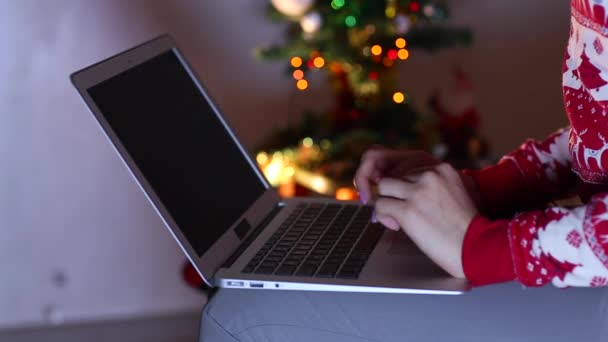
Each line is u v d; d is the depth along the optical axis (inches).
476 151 83.0
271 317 40.3
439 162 45.0
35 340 87.7
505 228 35.4
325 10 77.8
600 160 38.9
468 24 94.0
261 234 45.6
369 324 39.8
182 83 48.0
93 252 88.6
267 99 90.9
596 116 38.6
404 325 39.6
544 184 45.9
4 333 87.8
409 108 83.7
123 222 88.4
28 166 85.2
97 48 84.4
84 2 83.0
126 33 85.1
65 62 83.7
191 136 46.1
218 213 44.2
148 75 45.8
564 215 34.4
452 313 39.3
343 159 79.2
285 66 90.0
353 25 76.8
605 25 35.4
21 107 83.6
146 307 90.6
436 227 36.0
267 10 81.3
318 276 38.7
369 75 78.8
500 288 39.4
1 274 87.4
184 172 43.8
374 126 81.7
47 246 87.6
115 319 90.0
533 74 96.0
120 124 42.0
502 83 96.0
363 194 43.6
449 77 94.7
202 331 41.1
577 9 37.4
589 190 40.8
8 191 85.4
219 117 49.1
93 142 85.8
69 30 83.1
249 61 89.5
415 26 81.2
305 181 79.7
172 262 90.0
